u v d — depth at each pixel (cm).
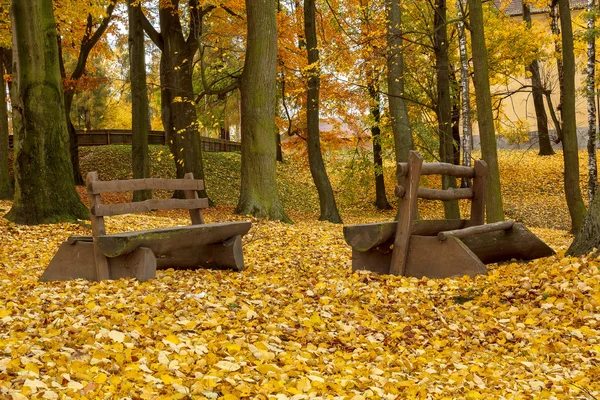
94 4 1995
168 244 728
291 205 3102
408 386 426
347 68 1903
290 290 699
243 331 522
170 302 603
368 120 2517
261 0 1698
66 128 1403
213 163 3372
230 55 2652
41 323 512
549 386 445
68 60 4144
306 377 415
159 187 782
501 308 621
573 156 1833
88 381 375
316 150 2216
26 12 1330
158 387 374
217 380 392
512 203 2841
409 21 2241
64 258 727
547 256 793
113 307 572
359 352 502
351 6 2084
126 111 5416
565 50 1748
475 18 1315
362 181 2859
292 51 2272
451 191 812
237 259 828
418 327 581
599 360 487
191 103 2273
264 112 1709
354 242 752
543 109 3481
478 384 449
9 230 1230
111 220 1427
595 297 587
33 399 331
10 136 3506
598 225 710
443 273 721
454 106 2305
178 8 2325
